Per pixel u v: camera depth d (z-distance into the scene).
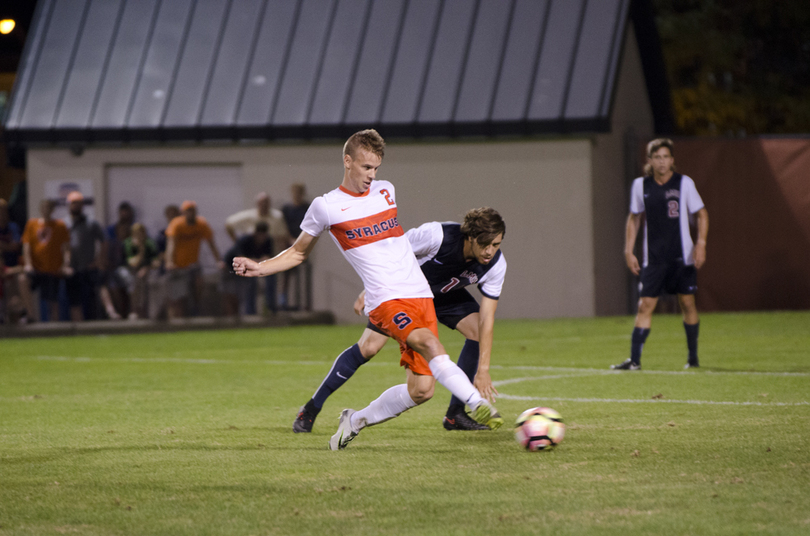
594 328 56.69
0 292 61.06
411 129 70.00
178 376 36.91
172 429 23.58
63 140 74.00
